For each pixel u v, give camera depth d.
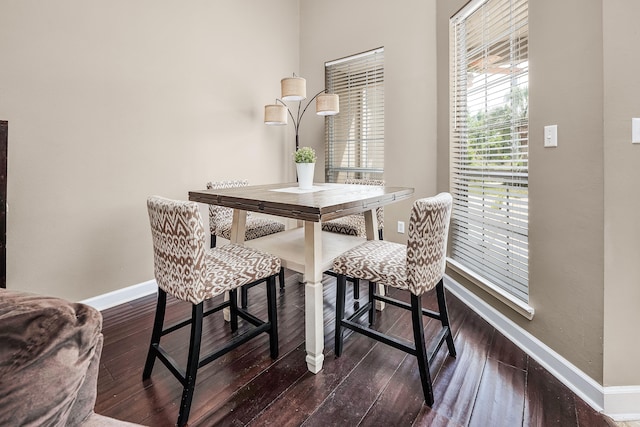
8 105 1.95
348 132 3.67
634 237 1.37
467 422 1.34
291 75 3.86
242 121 3.33
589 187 1.42
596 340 1.42
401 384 1.58
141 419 1.37
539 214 1.71
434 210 1.40
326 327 2.14
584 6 1.40
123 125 2.46
